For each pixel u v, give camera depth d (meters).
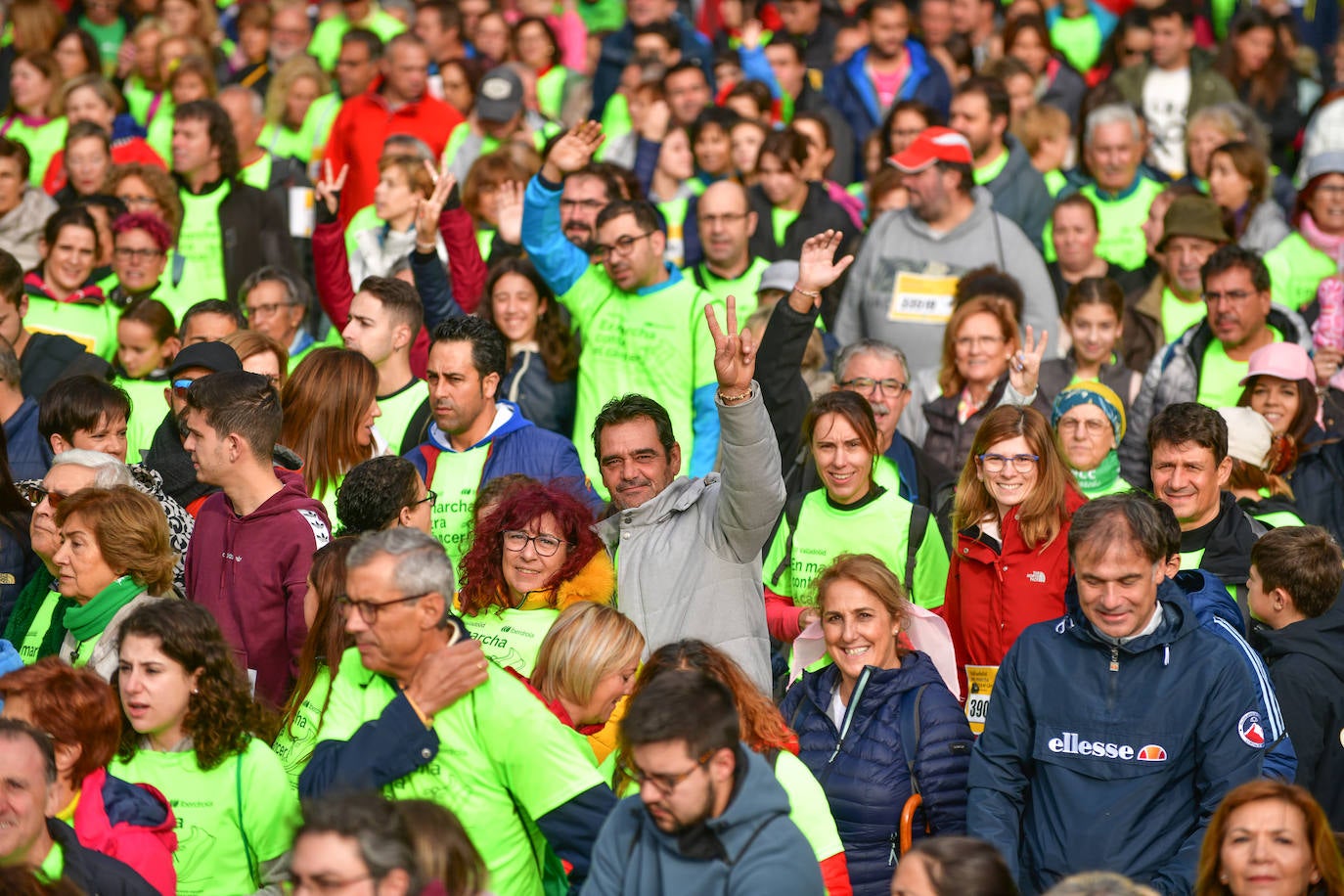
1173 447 23.05
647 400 22.45
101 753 17.31
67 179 43.38
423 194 35.19
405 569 16.64
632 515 21.83
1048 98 50.66
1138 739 18.17
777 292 32.41
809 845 15.14
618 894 15.33
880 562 20.88
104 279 36.00
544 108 54.91
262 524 21.73
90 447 25.08
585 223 34.03
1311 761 20.80
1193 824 18.19
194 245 38.91
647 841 15.26
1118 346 34.59
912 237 34.84
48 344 31.50
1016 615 22.42
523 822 17.11
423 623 16.73
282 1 56.81
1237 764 17.91
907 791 19.88
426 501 21.72
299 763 18.73
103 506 20.92
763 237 39.19
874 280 35.03
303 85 48.78
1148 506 18.38
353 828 13.09
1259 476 25.48
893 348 27.62
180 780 17.77
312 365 24.78
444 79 48.44
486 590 20.02
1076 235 37.25
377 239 35.50
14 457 27.44
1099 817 18.14
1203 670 18.17
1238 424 25.66
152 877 16.89
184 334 29.44
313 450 24.55
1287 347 28.38
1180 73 49.66
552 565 20.02
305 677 19.55
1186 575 20.42
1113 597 18.16
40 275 36.22
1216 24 57.66
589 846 16.50
